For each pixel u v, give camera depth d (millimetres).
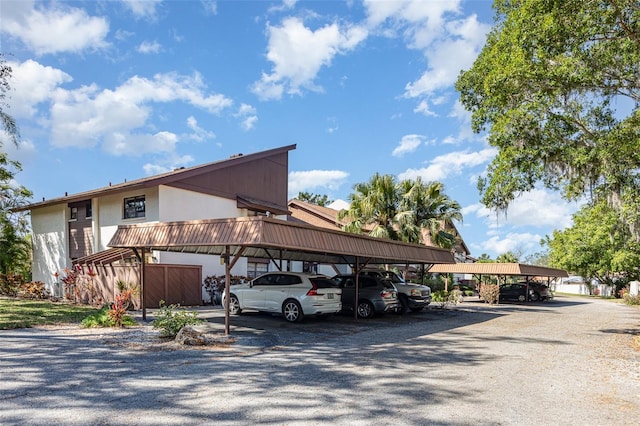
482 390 6293
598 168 11852
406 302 17391
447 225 27875
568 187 13234
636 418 5207
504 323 15469
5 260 22953
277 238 10062
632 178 11680
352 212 24953
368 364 7883
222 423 4648
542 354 9414
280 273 14281
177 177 18500
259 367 7434
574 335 12648
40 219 23969
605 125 12156
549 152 12164
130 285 16312
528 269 27469
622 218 11859
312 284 13422
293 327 12641
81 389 5793
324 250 11844
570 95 11703
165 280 16953
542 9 10344
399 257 16297
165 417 4781
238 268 21672
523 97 11977
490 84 11961
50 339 9555
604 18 10008
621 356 9367
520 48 11172
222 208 21188
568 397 6074
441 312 19125
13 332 10438
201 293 18469
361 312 15938
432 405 5496
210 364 7551
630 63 10734
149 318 13633
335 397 5734
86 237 21203
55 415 4750
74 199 20781
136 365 7289
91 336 10086
